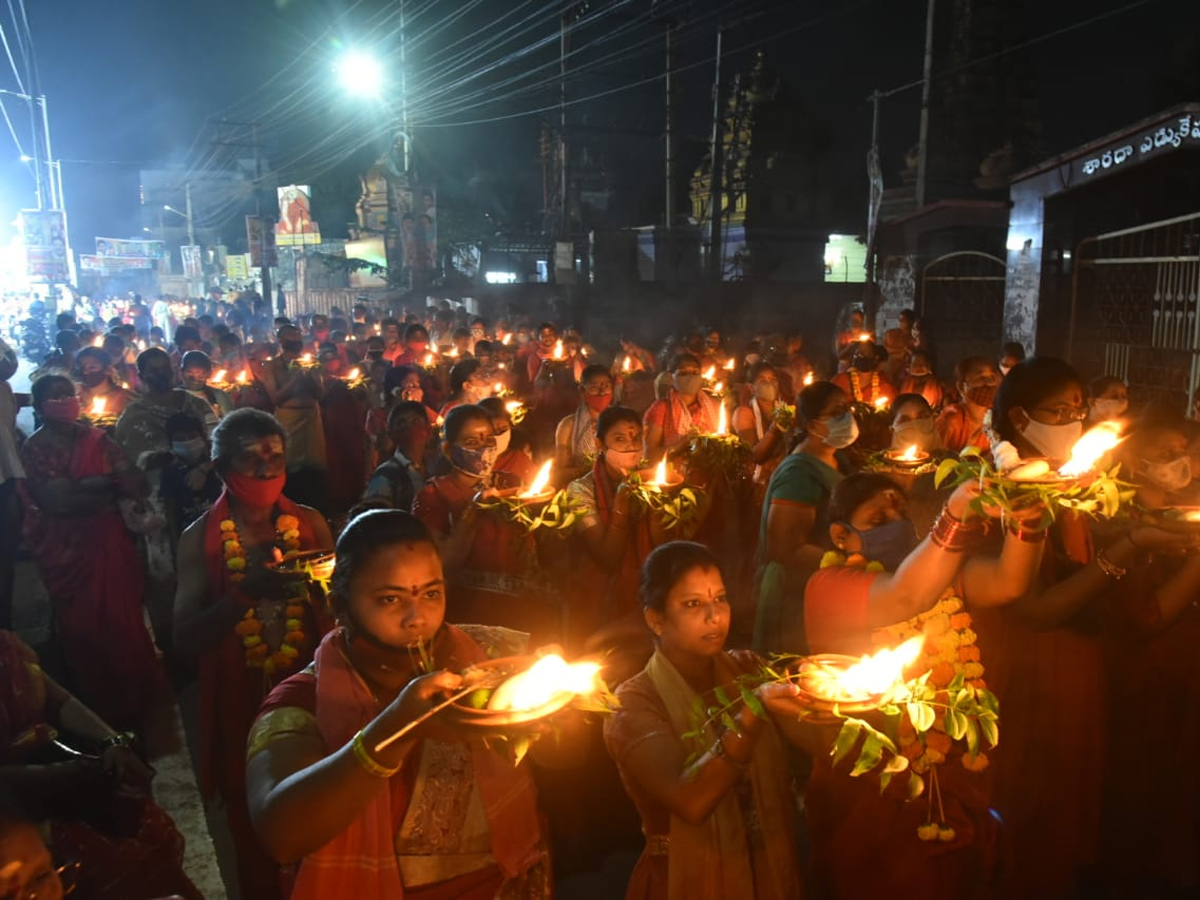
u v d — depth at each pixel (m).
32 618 7.96
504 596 4.38
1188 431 4.14
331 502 11.00
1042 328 14.28
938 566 2.67
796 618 4.41
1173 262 12.17
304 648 3.83
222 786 3.90
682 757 2.62
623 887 4.05
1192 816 3.96
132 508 5.97
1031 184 14.27
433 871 2.22
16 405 7.78
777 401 8.56
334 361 13.39
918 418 5.77
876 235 20.41
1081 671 3.57
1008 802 3.65
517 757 1.72
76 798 3.04
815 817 3.21
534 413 10.30
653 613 2.86
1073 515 3.51
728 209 39.56
